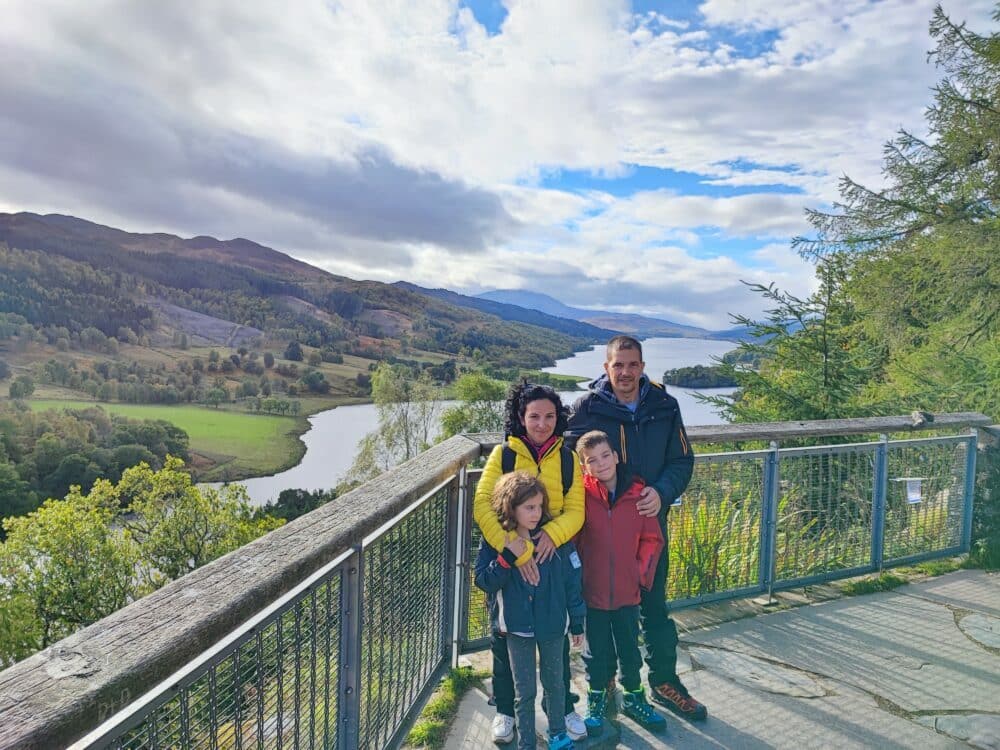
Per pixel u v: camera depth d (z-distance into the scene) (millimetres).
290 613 1598
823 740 2529
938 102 11695
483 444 3156
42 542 32094
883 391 9984
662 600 2730
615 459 2479
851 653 3250
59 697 900
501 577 2281
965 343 10758
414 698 2582
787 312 7840
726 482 3875
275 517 42062
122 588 33250
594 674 2555
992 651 3283
